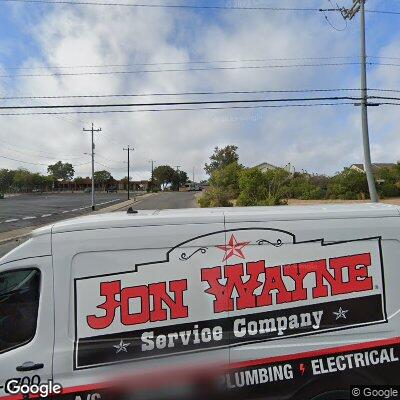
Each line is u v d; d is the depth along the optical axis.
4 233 22.98
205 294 3.03
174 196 72.25
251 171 34.12
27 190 114.94
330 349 3.09
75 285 2.96
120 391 2.93
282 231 3.15
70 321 2.93
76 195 87.38
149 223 3.06
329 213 3.23
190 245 3.06
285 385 3.04
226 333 3.02
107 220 3.05
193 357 2.98
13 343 2.91
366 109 17.86
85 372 2.91
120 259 3.00
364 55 17.78
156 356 2.96
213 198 39.31
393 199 40.09
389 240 3.23
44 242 2.99
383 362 3.12
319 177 51.84
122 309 2.97
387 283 3.18
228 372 3.00
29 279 2.98
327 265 3.16
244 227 3.13
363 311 3.15
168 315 2.99
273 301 3.08
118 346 2.94
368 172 18.05
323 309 3.12
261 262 3.11
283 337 3.06
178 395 2.97
